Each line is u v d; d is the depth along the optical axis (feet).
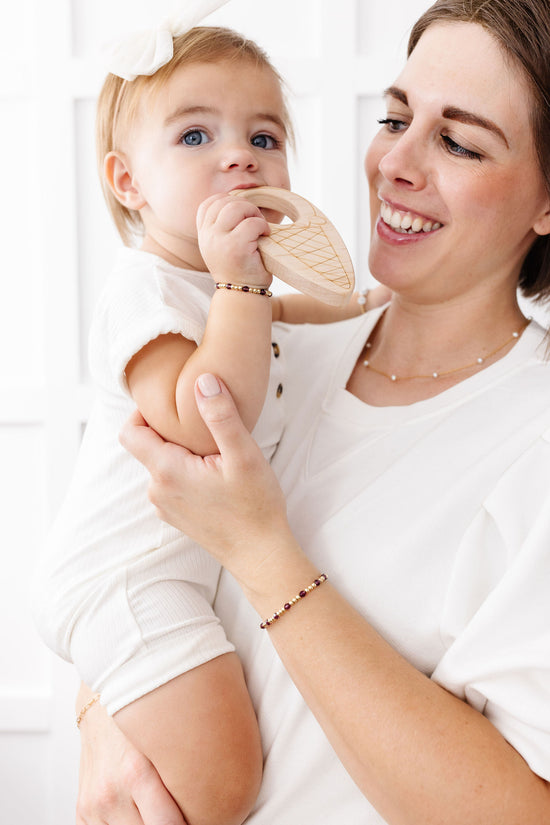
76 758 7.56
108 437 3.78
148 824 3.46
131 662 3.53
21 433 7.48
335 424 3.89
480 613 3.18
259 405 3.32
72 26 7.19
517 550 3.26
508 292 3.90
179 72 3.83
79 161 7.27
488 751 3.02
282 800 3.51
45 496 7.50
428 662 3.39
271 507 3.28
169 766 3.46
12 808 7.68
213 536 3.32
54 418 7.39
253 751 3.51
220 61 3.87
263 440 3.87
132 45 3.91
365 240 7.28
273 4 7.15
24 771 7.65
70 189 7.22
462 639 3.19
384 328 4.18
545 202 3.74
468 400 3.69
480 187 3.55
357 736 3.08
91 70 7.13
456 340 3.89
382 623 3.43
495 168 3.56
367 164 4.02
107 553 3.69
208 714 3.46
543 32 3.44
